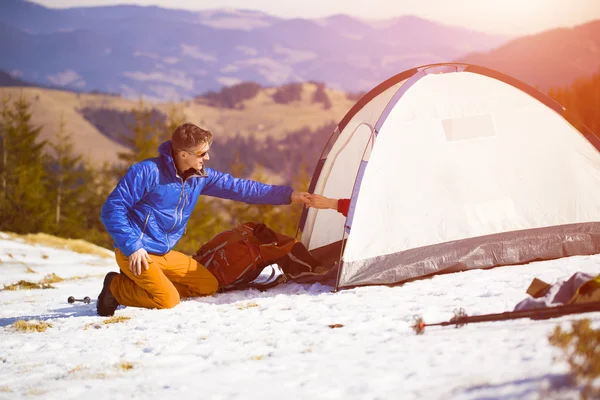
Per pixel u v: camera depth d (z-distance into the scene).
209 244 6.61
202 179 6.07
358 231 6.03
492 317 3.57
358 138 7.16
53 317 6.15
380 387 2.88
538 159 6.48
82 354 4.35
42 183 47.16
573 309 3.42
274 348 4.00
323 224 7.59
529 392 2.42
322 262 7.40
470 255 6.10
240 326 4.77
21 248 15.04
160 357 4.04
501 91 6.62
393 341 3.74
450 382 2.77
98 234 47.19
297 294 5.95
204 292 6.26
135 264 5.53
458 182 6.28
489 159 6.41
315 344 3.96
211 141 5.88
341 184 7.39
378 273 5.93
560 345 2.69
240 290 6.51
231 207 46.88
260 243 6.48
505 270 5.88
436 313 4.41
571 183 6.43
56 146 50.03
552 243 6.22
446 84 6.58
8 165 45.56
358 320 4.50
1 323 6.08
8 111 47.03
